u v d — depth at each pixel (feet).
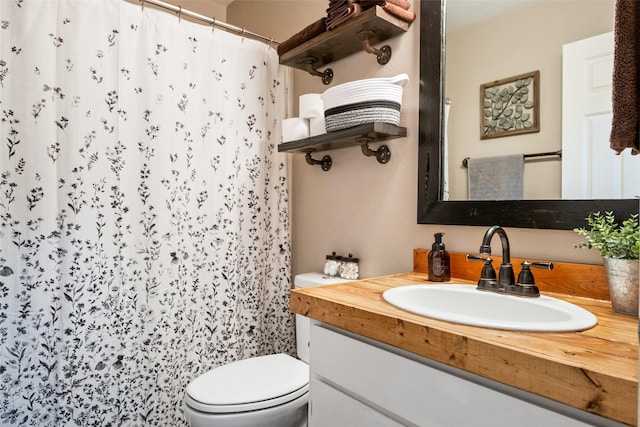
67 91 4.51
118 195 4.85
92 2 4.68
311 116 5.44
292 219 6.84
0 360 4.22
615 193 3.18
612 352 2.02
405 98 4.84
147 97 5.06
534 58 3.71
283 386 4.27
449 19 4.38
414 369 2.59
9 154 4.25
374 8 4.35
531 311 3.08
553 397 1.90
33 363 4.36
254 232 6.16
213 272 5.69
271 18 7.32
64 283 4.50
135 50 4.99
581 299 3.27
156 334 5.15
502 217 3.85
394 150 4.96
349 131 4.63
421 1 4.62
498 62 3.96
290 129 5.66
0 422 4.20
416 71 4.71
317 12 6.25
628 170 3.12
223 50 5.80
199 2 8.46
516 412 2.08
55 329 4.48
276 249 6.45
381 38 4.98
